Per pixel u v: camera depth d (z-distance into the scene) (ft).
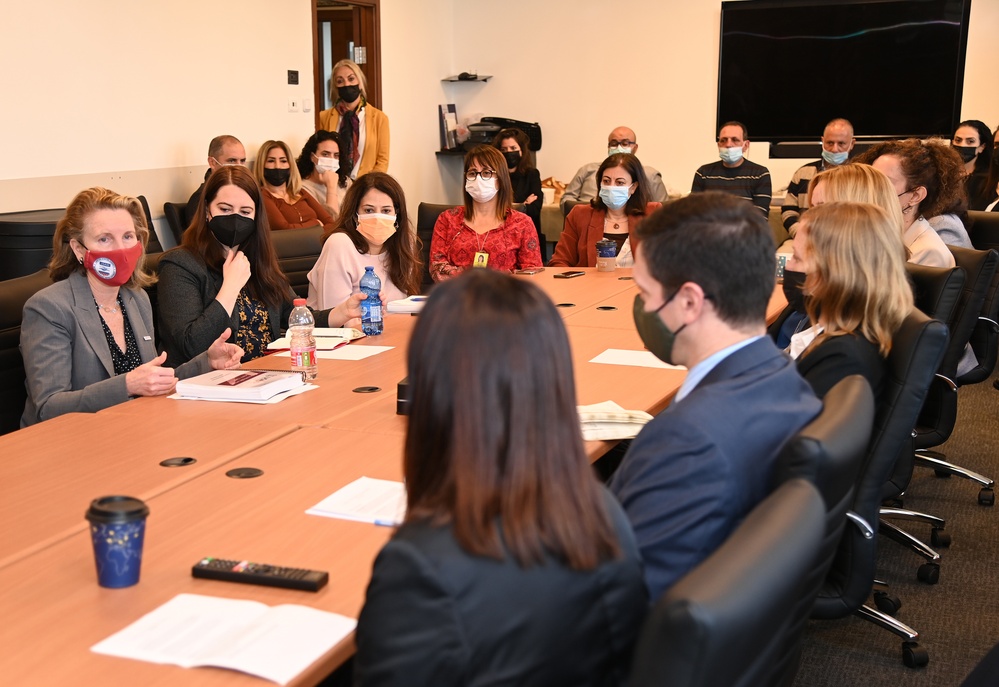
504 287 3.29
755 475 4.50
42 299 8.59
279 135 23.65
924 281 9.28
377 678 3.10
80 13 17.94
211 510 5.51
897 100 26.99
